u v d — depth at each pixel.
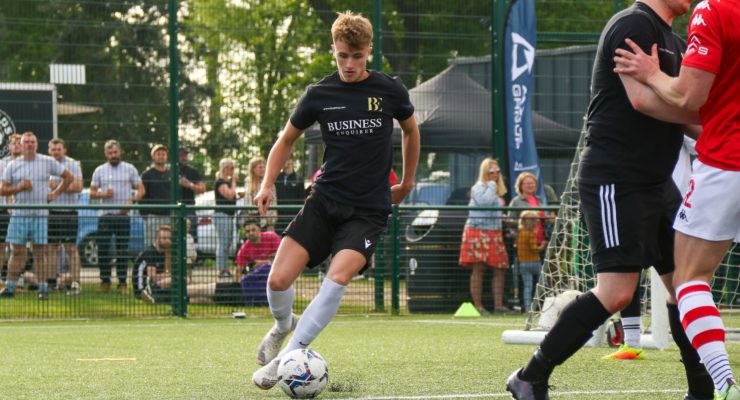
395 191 13.74
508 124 33.44
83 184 31.20
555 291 20.78
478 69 33.62
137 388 13.30
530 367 10.47
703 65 9.66
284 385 12.05
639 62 9.94
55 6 31.09
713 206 9.95
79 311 27.88
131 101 31.64
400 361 16.70
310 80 32.97
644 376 14.34
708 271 10.20
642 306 21.44
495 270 29.53
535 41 33.69
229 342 20.80
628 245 10.21
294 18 32.81
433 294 29.61
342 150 12.66
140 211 28.30
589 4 36.84
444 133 33.12
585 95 35.03
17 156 29.97
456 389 12.91
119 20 31.53
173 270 28.36
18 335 22.67
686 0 10.53
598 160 10.34
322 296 12.38
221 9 32.41
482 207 29.08
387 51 33.22
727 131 9.91
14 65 30.83
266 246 28.75
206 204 32.03
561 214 20.64
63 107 31.14
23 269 27.58
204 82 32.22
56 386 13.58
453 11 33.38
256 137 32.50
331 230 12.81
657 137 10.21
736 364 15.95
